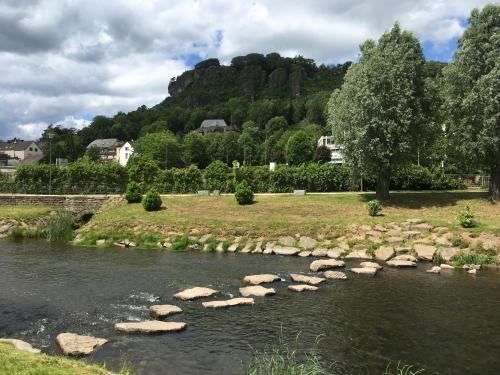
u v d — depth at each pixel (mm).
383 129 35125
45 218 43875
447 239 28875
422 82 37438
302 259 28484
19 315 16422
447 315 16922
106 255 29938
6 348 11516
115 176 57031
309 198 43156
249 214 38250
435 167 52031
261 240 32312
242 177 53875
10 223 41781
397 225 32031
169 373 11719
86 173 56656
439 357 13070
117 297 19047
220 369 12031
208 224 35750
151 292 19938
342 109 37812
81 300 18516
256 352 13273
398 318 16562
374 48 37719
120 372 11078
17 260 27906
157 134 140500
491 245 27391
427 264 26797
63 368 9953
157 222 37188
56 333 14594
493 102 32281
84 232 38094
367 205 35531
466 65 34906
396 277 23297
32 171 56562
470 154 34719
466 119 34625
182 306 17859
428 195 41188
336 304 18328
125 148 164125
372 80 35625
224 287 21125
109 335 14445
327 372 11992
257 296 19422
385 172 39594
